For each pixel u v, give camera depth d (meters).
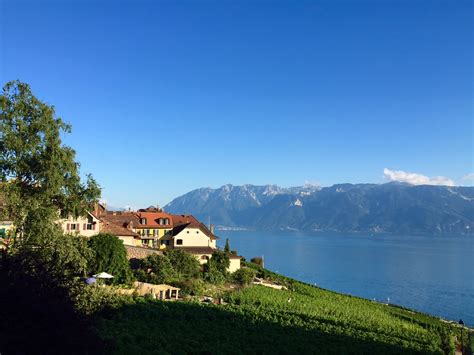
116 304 42.03
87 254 44.34
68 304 17.69
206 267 73.06
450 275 182.62
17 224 40.84
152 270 60.91
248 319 48.97
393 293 135.12
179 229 92.44
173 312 45.97
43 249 38.75
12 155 40.81
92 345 17.17
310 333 47.22
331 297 87.44
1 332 14.74
